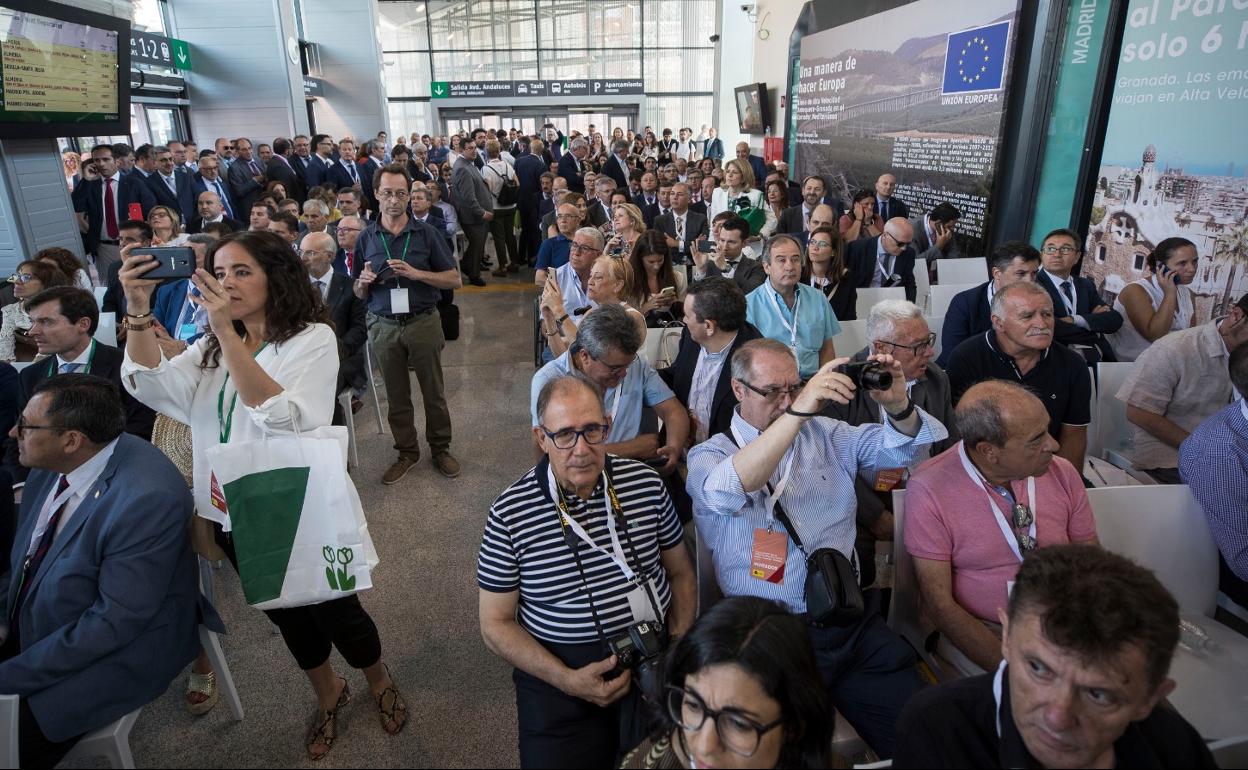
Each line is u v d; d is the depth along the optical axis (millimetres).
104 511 1742
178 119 11922
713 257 4574
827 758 1101
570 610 1685
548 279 3031
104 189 6902
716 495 1770
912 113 6977
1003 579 1786
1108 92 4383
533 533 1686
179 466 2533
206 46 11938
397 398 3840
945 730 1162
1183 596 1984
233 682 2381
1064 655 974
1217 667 1773
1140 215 4176
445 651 2549
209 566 2525
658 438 2719
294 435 1825
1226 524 1913
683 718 1067
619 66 20016
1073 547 1075
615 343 2215
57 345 2695
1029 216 5176
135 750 2105
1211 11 3643
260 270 1808
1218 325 2635
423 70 20016
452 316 6191
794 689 1034
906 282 4715
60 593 1715
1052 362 2600
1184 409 2730
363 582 1865
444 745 2129
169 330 3570
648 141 16203
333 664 2477
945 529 1804
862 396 2438
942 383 2445
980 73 5711
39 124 5371
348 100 15867
